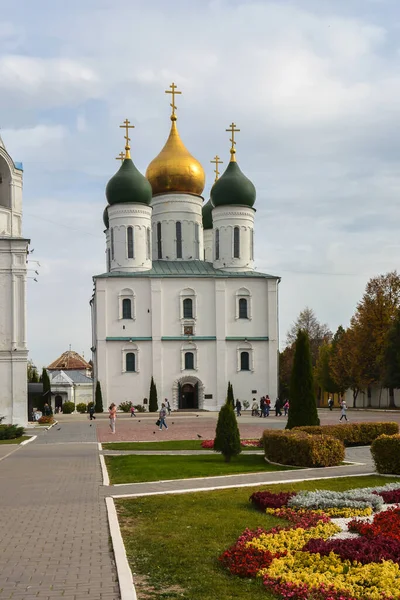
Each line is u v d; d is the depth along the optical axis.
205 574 11.00
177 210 88.31
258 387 82.62
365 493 17.03
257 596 9.92
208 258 96.56
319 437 25.50
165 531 13.95
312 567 10.98
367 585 10.13
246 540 12.58
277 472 23.50
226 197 85.44
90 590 10.27
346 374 87.88
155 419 66.31
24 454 31.88
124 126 84.50
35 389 70.44
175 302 82.38
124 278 81.38
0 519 15.70
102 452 32.44
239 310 83.69
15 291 54.66
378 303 82.38
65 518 15.69
